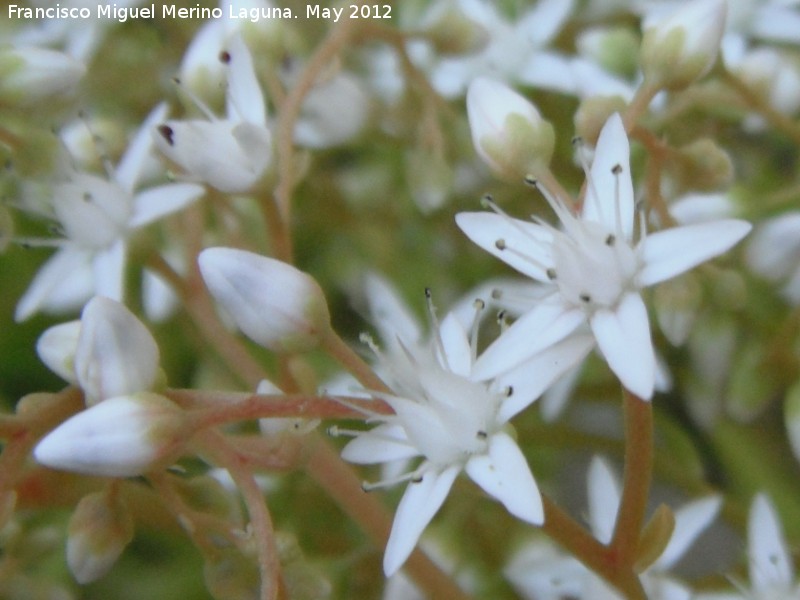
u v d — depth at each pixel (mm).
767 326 57
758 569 51
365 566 55
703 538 61
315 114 60
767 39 63
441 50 59
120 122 62
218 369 59
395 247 66
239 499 52
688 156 53
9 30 63
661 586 52
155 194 52
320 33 64
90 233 52
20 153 51
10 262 64
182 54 64
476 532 56
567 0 64
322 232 66
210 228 62
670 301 52
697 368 59
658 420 61
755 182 63
